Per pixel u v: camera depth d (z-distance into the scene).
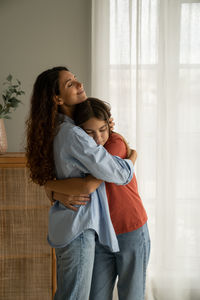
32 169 1.54
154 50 2.44
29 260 2.21
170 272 2.53
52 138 1.46
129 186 1.62
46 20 2.51
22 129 2.54
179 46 2.46
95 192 1.47
